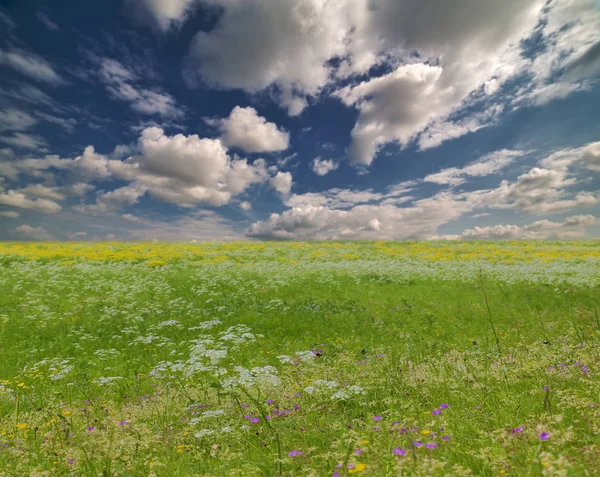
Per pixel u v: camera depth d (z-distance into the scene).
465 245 38.31
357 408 4.76
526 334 8.95
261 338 10.20
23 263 22.84
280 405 4.87
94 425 4.39
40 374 7.65
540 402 4.06
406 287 17.50
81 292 15.74
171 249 32.41
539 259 27.19
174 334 10.61
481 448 3.05
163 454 3.84
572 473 2.44
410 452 2.65
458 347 8.02
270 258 28.98
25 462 3.65
